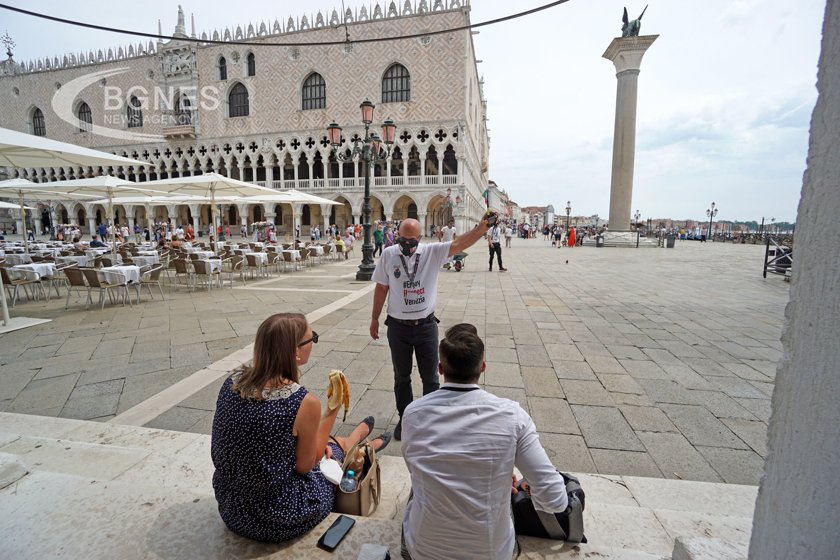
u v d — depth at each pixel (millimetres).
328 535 1803
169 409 3654
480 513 1400
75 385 4180
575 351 5242
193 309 7816
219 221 46406
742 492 2490
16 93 49125
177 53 42281
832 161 929
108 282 7863
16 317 7082
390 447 3051
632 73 25047
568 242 28031
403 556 1628
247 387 1731
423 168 36438
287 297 9078
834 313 948
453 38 34812
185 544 1754
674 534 1989
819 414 989
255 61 40219
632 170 26422
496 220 3074
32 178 50125
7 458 2201
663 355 5102
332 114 38125
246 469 1674
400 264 3080
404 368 3209
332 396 2062
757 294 9484
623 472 2760
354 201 37562
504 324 6625
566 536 1781
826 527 998
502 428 1441
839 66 907
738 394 3965
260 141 40594
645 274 13227
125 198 17484
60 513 1920
